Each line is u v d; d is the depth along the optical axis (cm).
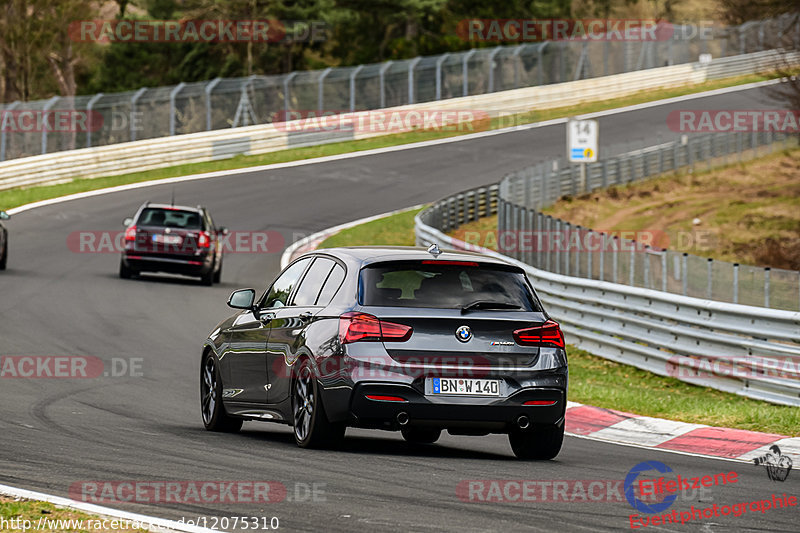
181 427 4216
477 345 3453
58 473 2998
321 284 3691
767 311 5750
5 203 14438
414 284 3512
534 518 2581
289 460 3328
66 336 6950
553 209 15900
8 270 10000
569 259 8531
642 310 6806
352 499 2734
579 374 6562
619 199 16950
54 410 4484
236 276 10894
